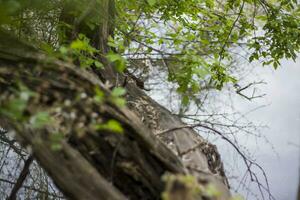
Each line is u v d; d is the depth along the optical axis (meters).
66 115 2.87
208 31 5.86
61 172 2.82
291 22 5.57
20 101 2.59
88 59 3.91
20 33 4.34
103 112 3.00
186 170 3.04
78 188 2.78
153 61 5.27
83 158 2.91
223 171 3.70
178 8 5.51
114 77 4.24
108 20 4.60
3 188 5.11
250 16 6.19
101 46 4.47
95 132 3.01
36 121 2.58
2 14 2.94
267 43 5.66
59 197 5.13
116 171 3.04
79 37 4.07
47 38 4.75
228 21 5.98
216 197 3.03
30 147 2.99
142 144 3.01
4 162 5.21
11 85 3.11
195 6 5.79
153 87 5.94
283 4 5.76
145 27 5.30
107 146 3.02
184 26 5.62
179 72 4.52
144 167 2.99
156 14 5.65
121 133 3.02
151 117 3.84
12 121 2.91
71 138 3.04
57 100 2.99
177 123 3.86
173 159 3.04
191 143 3.63
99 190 2.78
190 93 5.15
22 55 3.26
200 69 4.21
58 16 4.66
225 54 5.71
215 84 5.41
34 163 5.17
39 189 5.11
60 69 3.07
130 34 5.14
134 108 3.91
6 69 3.15
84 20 4.45
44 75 3.12
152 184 2.98
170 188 2.24
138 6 5.32
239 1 6.07
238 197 2.70
